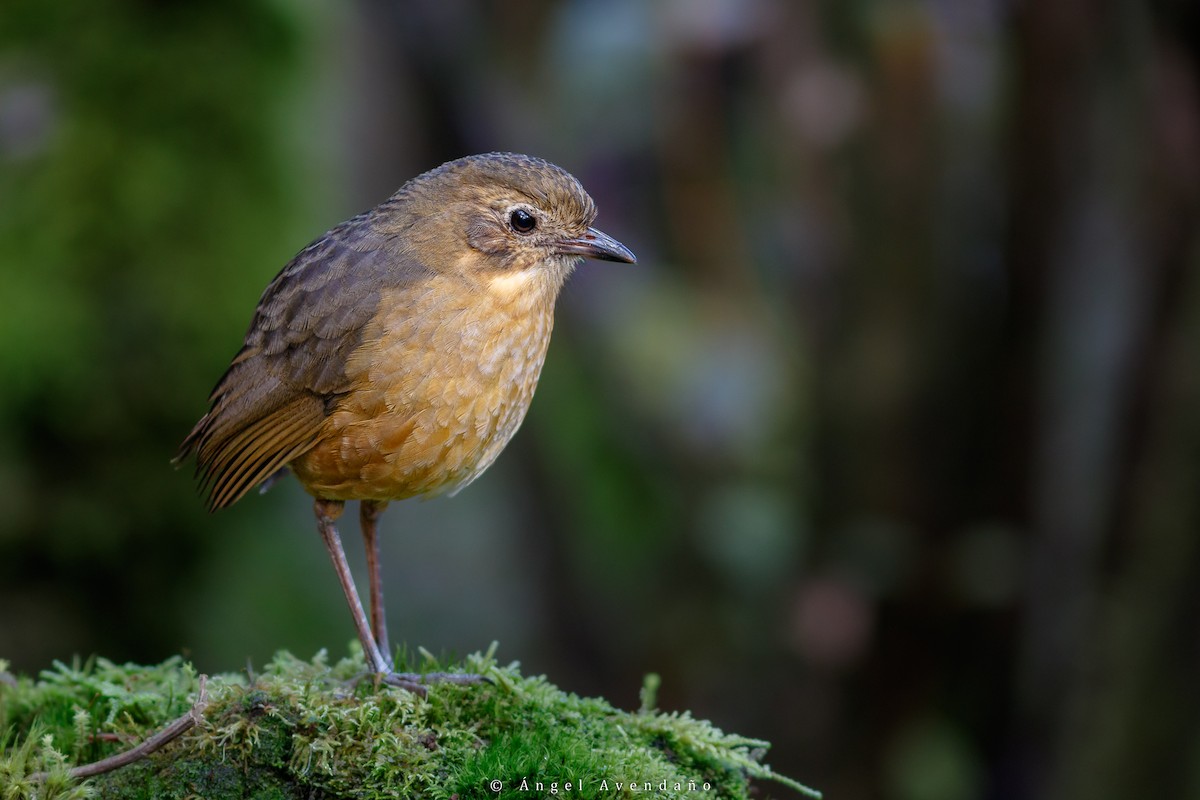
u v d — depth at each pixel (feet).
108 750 21.20
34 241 37.96
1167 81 37.99
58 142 38.50
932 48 38.99
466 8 46.65
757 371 46.52
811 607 40.70
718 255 45.96
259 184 40.14
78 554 38.32
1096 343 41.68
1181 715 39.68
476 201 24.13
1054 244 38.27
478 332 23.30
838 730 41.29
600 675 48.08
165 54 39.11
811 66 41.29
